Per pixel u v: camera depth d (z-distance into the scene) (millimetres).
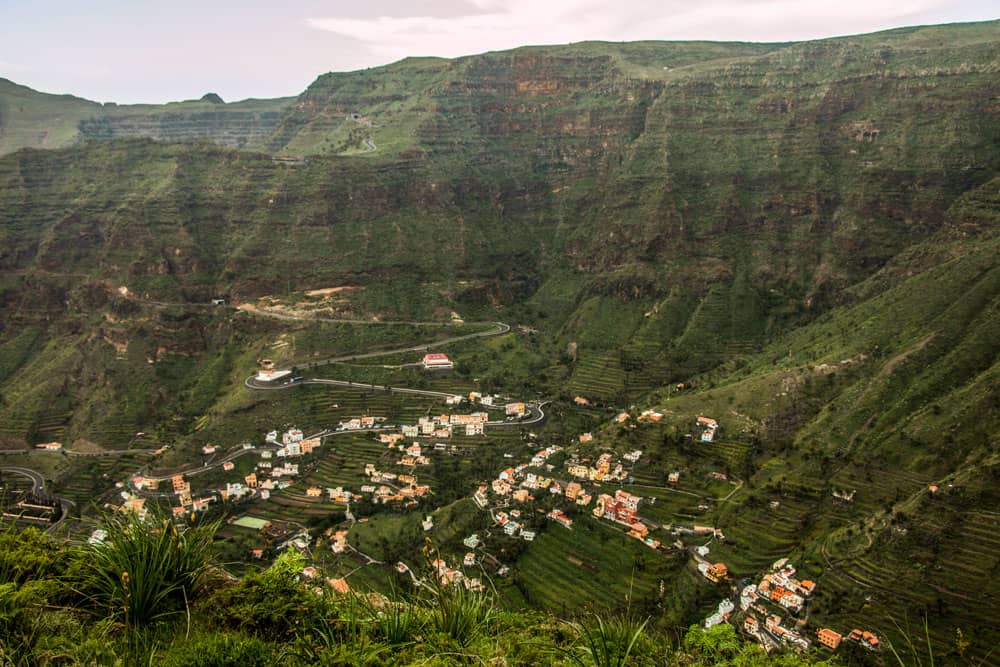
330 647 24234
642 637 27891
